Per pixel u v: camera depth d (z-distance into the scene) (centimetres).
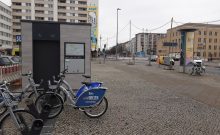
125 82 1437
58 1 10412
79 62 965
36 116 506
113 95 1006
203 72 2225
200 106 832
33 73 932
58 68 953
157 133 554
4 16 9575
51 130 562
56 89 689
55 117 662
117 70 2405
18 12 10238
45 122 616
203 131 576
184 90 1173
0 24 9212
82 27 961
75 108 668
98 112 675
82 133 545
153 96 999
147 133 553
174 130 577
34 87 729
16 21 10269
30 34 921
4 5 9538
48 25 934
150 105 831
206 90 1182
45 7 10275
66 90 691
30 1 10206
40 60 941
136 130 571
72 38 957
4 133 500
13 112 485
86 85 692
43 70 944
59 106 666
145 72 2195
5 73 1248
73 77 962
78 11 10569
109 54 12975
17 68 1364
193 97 994
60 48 949
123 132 555
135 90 1145
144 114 712
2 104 490
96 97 658
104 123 620
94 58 6575
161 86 1297
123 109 767
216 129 592
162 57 3444
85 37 967
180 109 782
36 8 10238
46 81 928
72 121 632
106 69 2533
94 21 5400
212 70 3014
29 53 921
